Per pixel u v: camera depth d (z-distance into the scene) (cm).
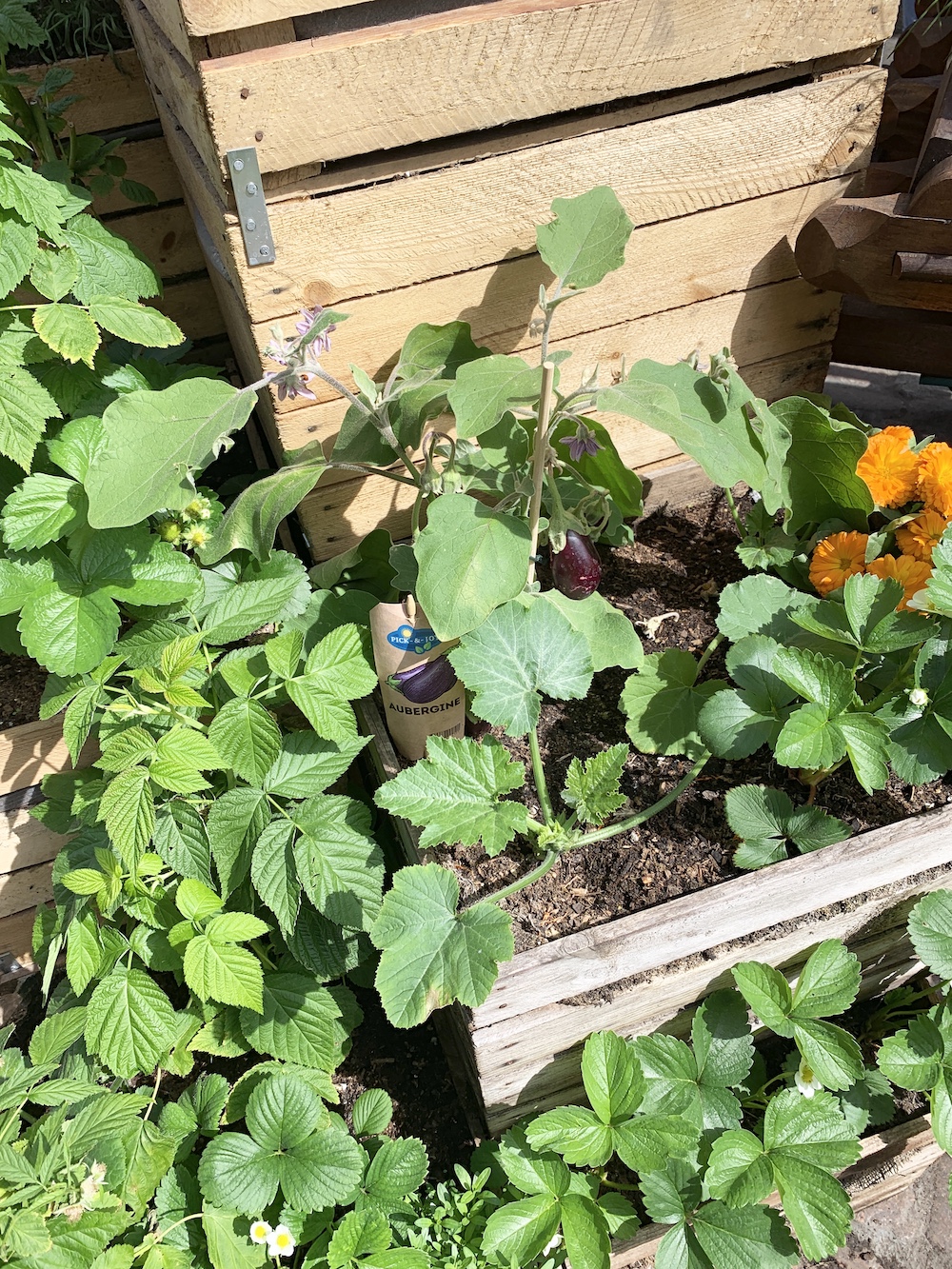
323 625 98
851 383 162
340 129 79
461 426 75
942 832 86
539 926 84
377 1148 91
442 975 75
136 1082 96
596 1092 78
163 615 94
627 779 94
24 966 114
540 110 85
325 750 86
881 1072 87
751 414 96
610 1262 81
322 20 77
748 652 89
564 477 102
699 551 113
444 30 78
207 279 140
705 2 84
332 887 81
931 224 94
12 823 104
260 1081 87
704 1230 77
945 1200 96
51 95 112
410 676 86
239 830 83
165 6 79
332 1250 76
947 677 85
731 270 103
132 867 77
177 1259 76
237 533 91
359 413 92
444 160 86
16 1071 82
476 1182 83
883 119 133
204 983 77
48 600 85
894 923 92
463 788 79
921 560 95
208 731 84
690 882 86
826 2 88
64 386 95
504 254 92
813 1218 75
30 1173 73
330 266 87
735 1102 82
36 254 86
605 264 80
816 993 81
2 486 97
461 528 79
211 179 87
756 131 94
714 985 88
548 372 76
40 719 97
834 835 85
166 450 79
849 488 99
